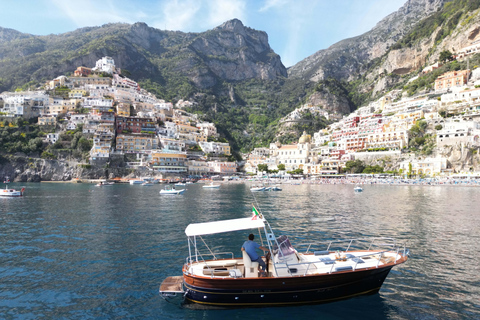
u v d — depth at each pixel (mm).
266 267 20078
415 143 181750
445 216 50438
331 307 18438
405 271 23844
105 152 181375
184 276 19234
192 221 46375
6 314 17547
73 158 180625
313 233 37312
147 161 193250
